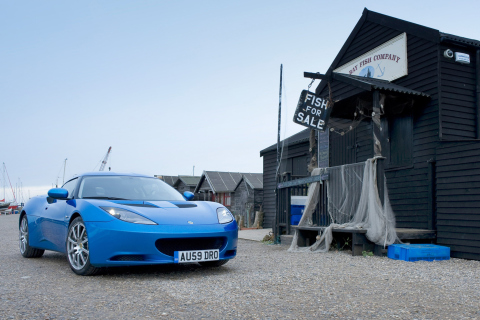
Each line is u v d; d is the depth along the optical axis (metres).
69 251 4.29
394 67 8.24
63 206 4.77
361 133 9.10
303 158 12.55
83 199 4.43
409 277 4.21
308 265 4.91
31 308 2.82
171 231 3.89
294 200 8.43
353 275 4.24
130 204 4.28
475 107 7.46
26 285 3.62
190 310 2.80
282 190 8.34
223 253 4.24
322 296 3.26
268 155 15.04
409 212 7.48
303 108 7.34
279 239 8.13
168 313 2.72
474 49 7.59
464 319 2.67
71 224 4.35
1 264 4.96
